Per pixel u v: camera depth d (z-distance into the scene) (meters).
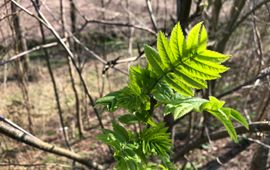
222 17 5.12
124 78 6.25
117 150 0.87
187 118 4.97
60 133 5.14
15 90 5.22
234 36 4.93
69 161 4.37
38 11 2.17
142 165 0.90
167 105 0.84
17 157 4.29
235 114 0.83
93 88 6.00
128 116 0.94
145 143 0.90
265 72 2.43
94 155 4.62
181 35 0.81
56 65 6.68
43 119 5.39
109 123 5.32
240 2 3.50
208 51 0.80
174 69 0.85
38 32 5.31
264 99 3.93
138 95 0.90
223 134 2.59
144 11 6.51
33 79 6.23
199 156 4.49
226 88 5.18
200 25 0.79
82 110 5.58
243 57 4.66
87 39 5.43
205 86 0.85
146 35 5.66
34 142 1.93
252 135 4.50
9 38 3.48
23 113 4.84
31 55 6.91
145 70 0.89
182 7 1.89
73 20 4.53
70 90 6.08
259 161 3.11
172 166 0.92
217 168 4.29
